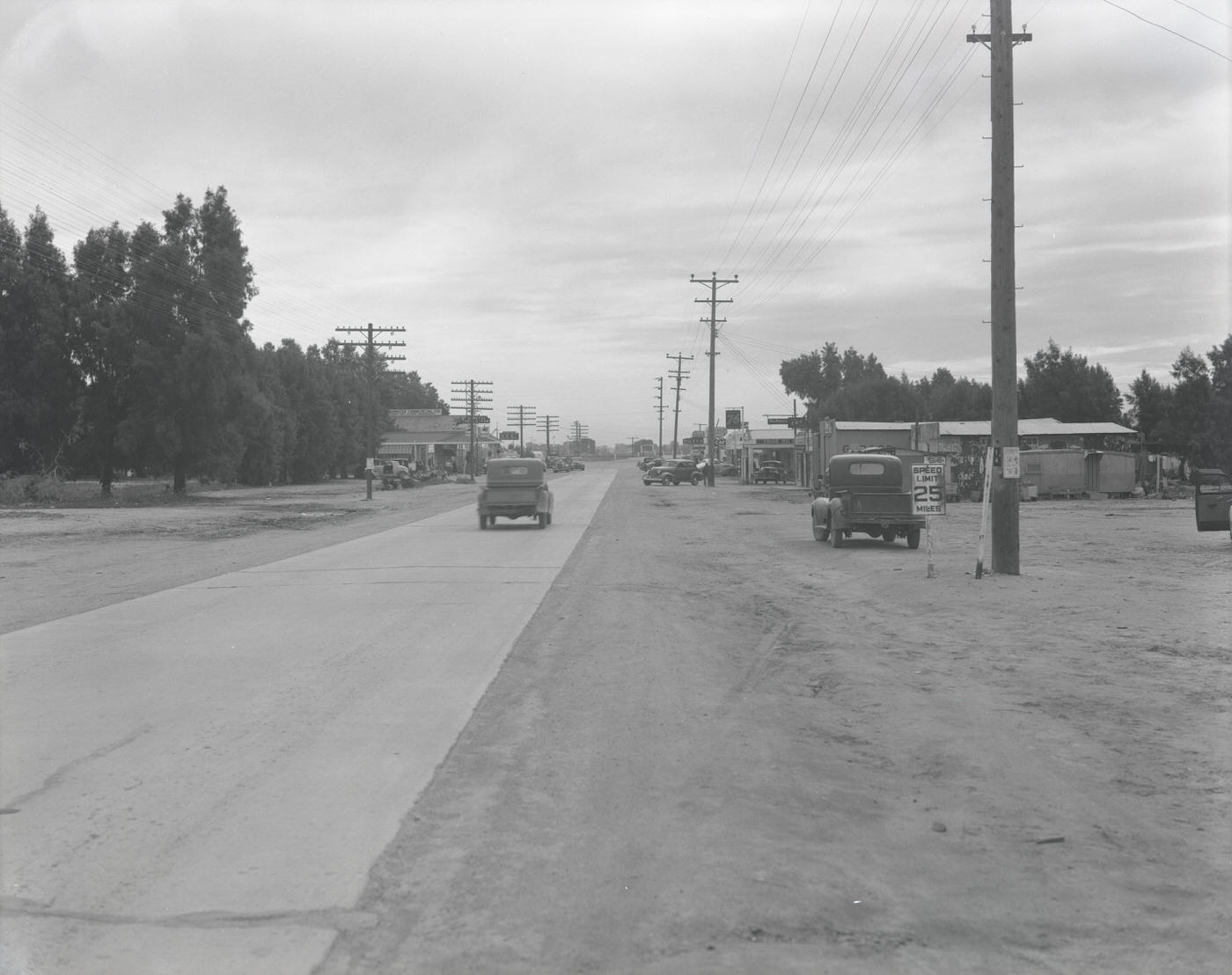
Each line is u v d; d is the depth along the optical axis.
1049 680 10.03
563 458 143.25
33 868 5.20
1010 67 18.25
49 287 52.91
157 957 4.28
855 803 6.44
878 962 4.35
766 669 10.77
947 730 8.20
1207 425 64.50
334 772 6.87
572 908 4.79
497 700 9.08
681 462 83.19
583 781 6.75
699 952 4.38
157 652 11.20
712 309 79.19
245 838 5.63
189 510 43.97
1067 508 45.22
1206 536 28.53
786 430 99.75
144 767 6.94
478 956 4.31
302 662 10.67
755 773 7.00
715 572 20.22
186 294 54.66
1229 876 5.34
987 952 4.47
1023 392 77.94
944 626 13.44
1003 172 18.25
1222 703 9.09
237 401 56.97
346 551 24.28
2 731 7.88
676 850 5.55
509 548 25.00
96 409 53.75
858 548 25.70
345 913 4.70
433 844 5.57
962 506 47.47
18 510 43.03
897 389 96.56
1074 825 6.09
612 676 10.15
